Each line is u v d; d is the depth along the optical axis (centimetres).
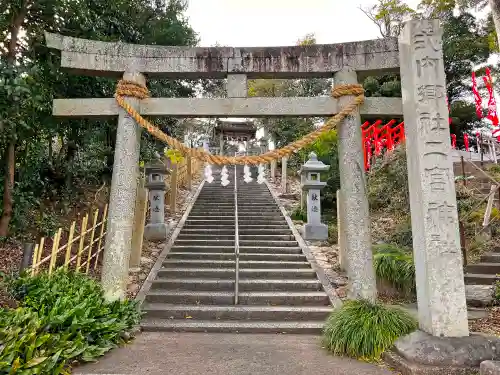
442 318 439
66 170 940
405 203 1109
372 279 583
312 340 543
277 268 835
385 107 626
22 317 386
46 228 802
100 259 814
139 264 821
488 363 364
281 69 640
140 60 634
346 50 638
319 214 1052
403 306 657
